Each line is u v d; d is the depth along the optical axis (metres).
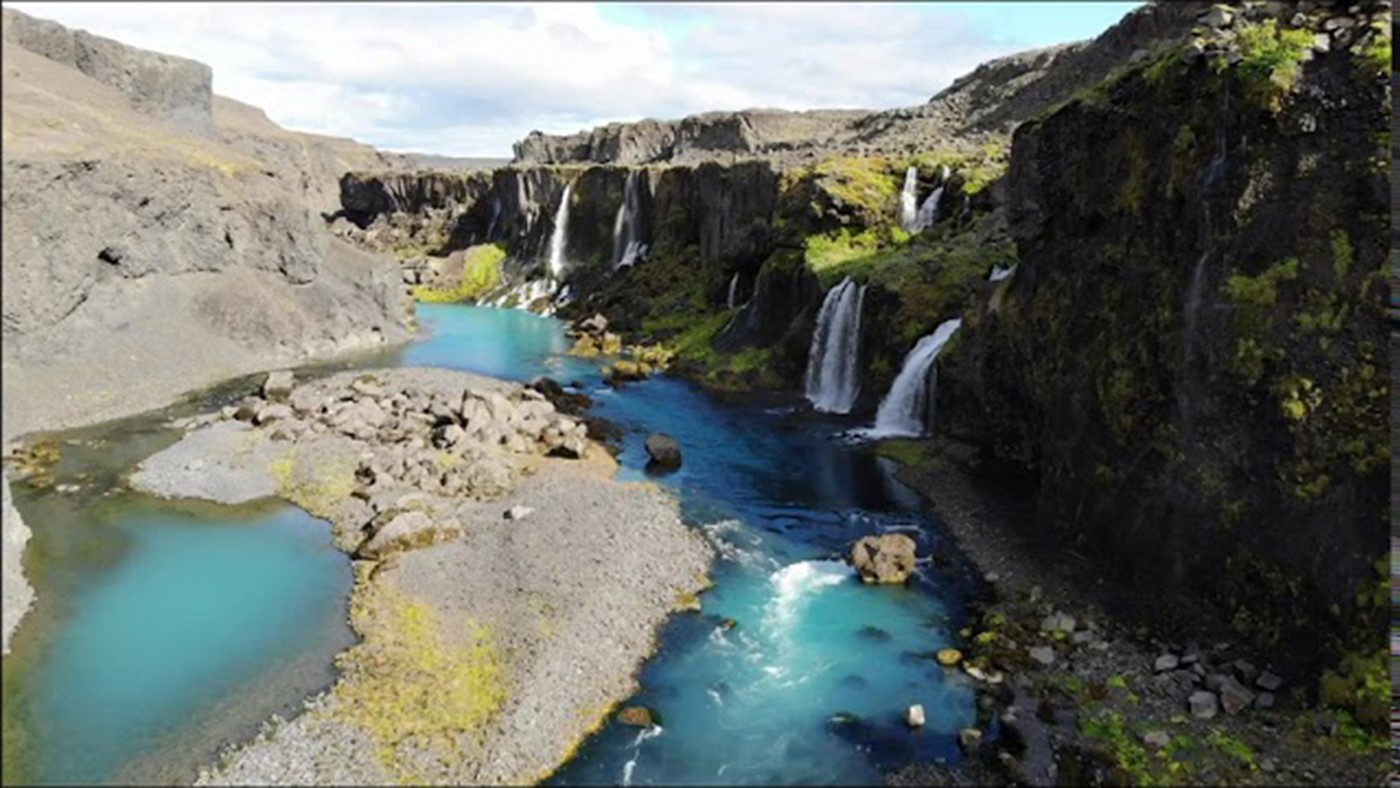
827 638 33.06
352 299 87.56
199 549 39.03
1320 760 24.61
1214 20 35.03
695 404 66.12
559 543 39.12
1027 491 46.16
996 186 70.06
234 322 73.62
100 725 26.80
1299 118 29.64
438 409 56.66
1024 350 46.78
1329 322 28.17
